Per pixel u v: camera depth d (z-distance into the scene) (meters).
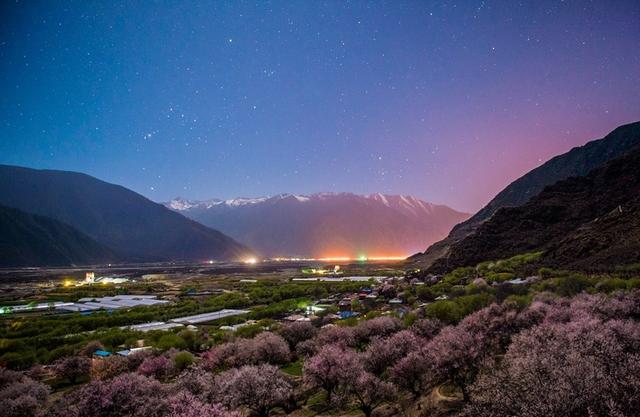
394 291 135.38
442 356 37.56
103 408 37.97
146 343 80.94
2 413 42.69
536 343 32.44
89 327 105.94
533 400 17.78
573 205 172.00
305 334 73.00
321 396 46.09
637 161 176.38
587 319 40.03
